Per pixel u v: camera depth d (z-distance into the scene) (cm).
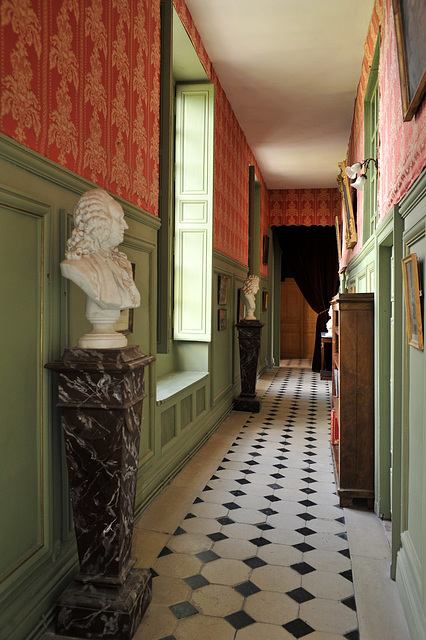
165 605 259
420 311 226
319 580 287
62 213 246
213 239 600
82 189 264
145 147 369
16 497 215
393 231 298
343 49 554
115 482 232
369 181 516
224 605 260
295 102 702
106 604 229
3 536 206
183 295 586
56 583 245
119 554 236
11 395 211
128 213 332
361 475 394
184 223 582
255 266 1057
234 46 552
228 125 706
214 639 232
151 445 397
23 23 209
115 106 310
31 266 224
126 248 342
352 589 278
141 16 358
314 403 820
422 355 229
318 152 928
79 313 270
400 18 255
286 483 446
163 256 409
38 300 230
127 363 226
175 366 613
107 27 297
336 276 1255
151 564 302
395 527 287
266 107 721
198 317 584
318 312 1255
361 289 562
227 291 720
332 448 493
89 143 275
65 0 245
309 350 1490
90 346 236
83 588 236
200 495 416
